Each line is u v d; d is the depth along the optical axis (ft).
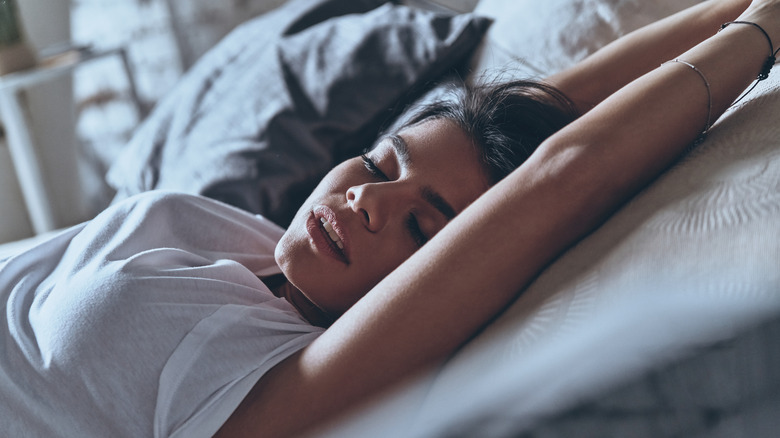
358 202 2.34
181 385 1.99
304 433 1.80
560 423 0.94
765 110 1.90
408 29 4.33
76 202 8.68
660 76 2.03
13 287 2.43
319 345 1.91
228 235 2.83
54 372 2.01
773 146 1.66
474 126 2.56
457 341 1.79
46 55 7.40
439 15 4.46
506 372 1.25
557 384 1.00
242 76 4.57
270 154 4.07
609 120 1.92
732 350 1.02
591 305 1.41
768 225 1.33
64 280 2.29
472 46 4.28
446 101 2.87
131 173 4.63
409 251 2.38
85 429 1.97
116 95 8.38
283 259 2.43
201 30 8.21
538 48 3.91
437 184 2.43
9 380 2.05
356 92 4.16
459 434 0.97
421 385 1.58
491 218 1.84
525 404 0.98
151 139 4.65
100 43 8.47
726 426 0.97
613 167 1.86
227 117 4.33
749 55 2.11
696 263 1.34
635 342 1.06
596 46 3.70
